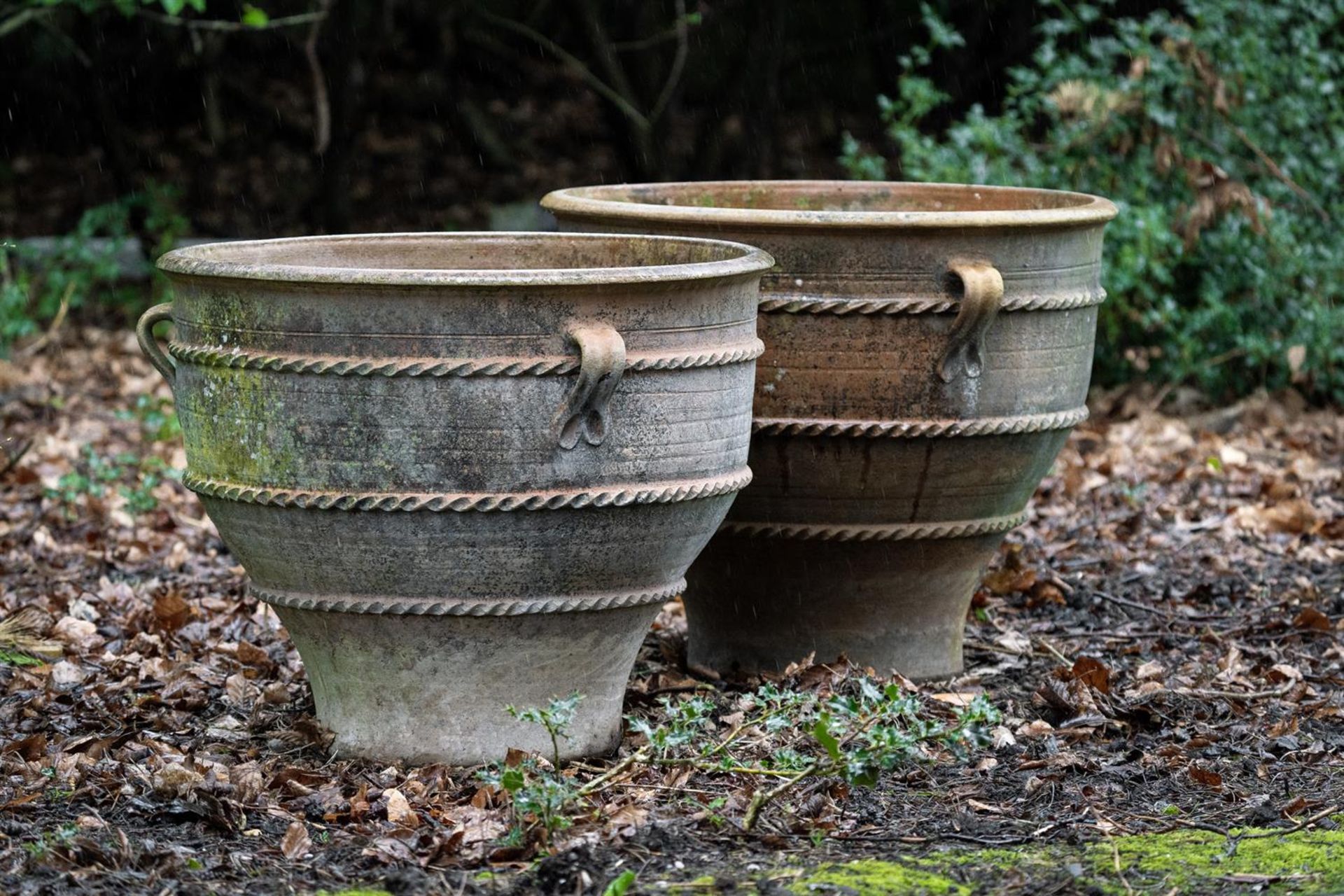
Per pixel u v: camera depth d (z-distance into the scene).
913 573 6.02
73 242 12.77
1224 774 5.13
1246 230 11.00
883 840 4.54
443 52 16.33
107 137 14.24
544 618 4.87
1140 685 6.06
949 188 6.77
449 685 4.95
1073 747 5.41
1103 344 11.40
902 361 5.61
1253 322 11.32
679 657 6.55
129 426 10.34
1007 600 7.39
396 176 15.98
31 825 4.54
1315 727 5.55
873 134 16.14
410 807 4.70
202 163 15.75
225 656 6.20
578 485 4.66
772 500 5.84
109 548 7.92
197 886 4.17
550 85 17.05
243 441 4.75
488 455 4.59
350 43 14.10
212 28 12.88
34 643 6.00
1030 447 5.85
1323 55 11.18
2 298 11.23
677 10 14.87
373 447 4.60
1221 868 4.34
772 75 14.59
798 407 5.67
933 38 12.05
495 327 4.53
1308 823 4.67
